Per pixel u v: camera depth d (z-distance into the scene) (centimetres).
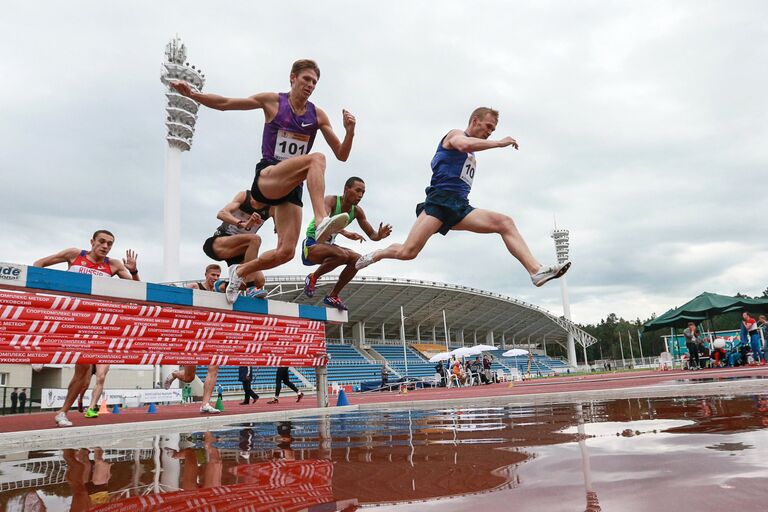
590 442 203
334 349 4750
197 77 4072
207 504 126
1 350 462
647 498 106
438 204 477
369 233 645
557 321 6962
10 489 164
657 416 299
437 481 142
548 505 106
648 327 2153
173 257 3619
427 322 5978
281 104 468
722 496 103
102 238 594
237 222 631
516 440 228
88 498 143
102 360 535
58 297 506
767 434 191
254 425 472
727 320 6688
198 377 3253
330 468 179
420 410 609
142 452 266
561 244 8462
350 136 457
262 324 706
